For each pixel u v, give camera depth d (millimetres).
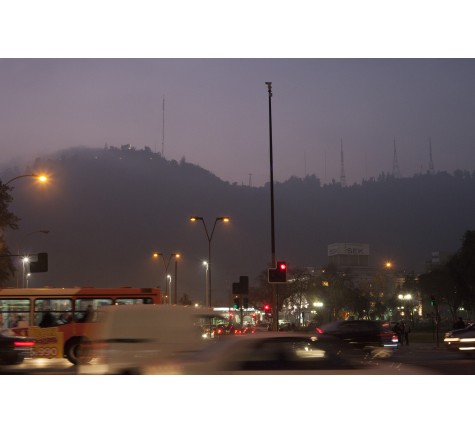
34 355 28859
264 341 12219
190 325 18078
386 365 11961
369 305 124750
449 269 71938
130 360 16516
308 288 115438
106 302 30297
